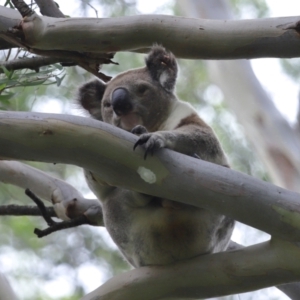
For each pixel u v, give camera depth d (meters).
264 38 7.34
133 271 8.29
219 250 9.39
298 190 12.05
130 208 9.08
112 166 6.73
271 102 13.31
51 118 6.60
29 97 15.58
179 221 8.64
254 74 13.75
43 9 9.41
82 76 15.45
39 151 6.59
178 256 8.73
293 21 7.29
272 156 12.59
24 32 8.15
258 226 6.85
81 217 10.88
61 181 11.57
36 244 19.48
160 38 7.80
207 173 6.75
